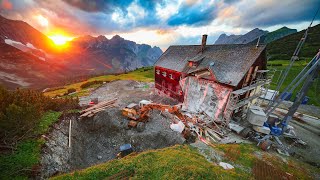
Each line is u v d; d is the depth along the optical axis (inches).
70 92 1892.2
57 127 617.3
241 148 674.8
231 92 837.8
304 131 962.1
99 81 2322.8
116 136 802.8
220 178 442.9
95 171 426.9
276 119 876.0
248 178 490.6
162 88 1398.9
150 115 924.6
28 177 377.7
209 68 951.6
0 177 351.6
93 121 821.2
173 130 794.8
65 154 542.3
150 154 534.9
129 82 2042.3
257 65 938.1
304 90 805.9
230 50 991.0
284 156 676.7
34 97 657.6
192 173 422.6
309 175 567.2
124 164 465.1
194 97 1063.6
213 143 725.3
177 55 1322.6
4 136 446.0
